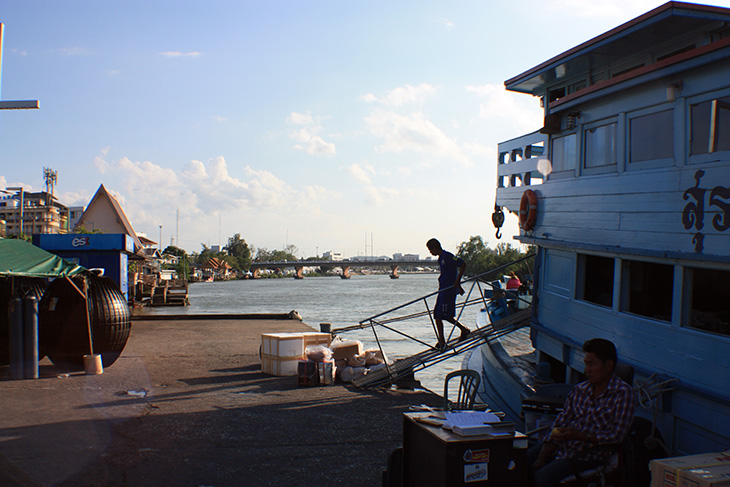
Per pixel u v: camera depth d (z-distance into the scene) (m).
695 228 5.21
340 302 54.25
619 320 6.27
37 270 8.92
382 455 5.70
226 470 5.16
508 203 9.81
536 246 8.80
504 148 10.12
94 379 9.00
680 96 5.53
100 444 5.72
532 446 4.30
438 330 9.64
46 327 9.54
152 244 109.25
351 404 7.93
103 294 9.96
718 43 4.96
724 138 5.02
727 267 4.78
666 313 5.60
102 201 64.50
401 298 62.97
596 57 7.43
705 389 4.94
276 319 19.73
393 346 19.06
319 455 5.66
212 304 49.44
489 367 10.80
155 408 7.32
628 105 6.29
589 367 3.83
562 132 7.75
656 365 5.60
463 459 3.37
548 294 8.30
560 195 7.72
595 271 7.01
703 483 3.07
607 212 6.58
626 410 3.73
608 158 6.69
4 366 9.70
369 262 167.00
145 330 16.05
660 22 6.11
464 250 88.81
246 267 194.25
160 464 5.23
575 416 3.89
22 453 5.34
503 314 13.88
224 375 9.79
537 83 8.82
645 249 5.81
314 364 9.12
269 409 7.52
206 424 6.66
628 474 3.88
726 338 4.73
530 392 7.55
